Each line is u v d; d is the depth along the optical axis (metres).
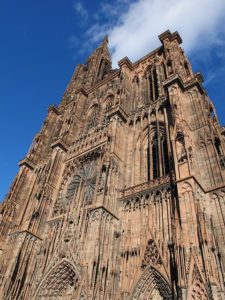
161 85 51.03
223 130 39.22
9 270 38.97
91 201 40.22
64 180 51.03
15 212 54.94
